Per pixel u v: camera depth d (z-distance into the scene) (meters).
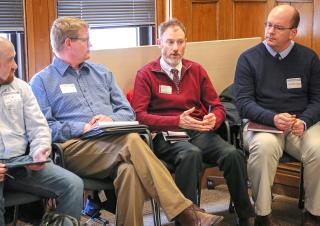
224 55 3.79
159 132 3.17
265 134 3.15
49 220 2.53
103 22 3.82
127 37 3.98
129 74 3.40
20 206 2.72
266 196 3.10
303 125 3.20
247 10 4.27
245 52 3.44
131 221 2.70
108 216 3.53
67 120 2.96
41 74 2.98
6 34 3.46
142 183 2.72
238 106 3.35
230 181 3.12
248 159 3.18
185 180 2.97
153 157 2.75
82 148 2.83
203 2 4.12
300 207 3.62
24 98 2.69
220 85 3.80
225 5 4.21
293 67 3.37
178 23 3.26
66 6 3.64
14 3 3.42
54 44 3.00
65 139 2.86
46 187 2.61
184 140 3.12
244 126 3.32
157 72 3.27
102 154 2.81
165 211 2.69
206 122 3.11
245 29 4.29
